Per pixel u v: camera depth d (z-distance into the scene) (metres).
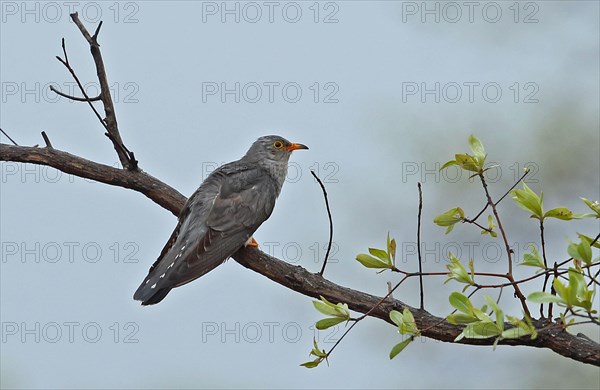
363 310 9.45
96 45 10.17
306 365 7.86
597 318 6.90
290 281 10.03
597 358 8.11
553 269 7.61
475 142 8.12
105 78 10.34
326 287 9.73
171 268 10.84
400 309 9.12
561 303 6.88
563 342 8.17
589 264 7.18
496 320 7.10
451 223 8.26
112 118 10.55
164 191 11.20
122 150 10.81
